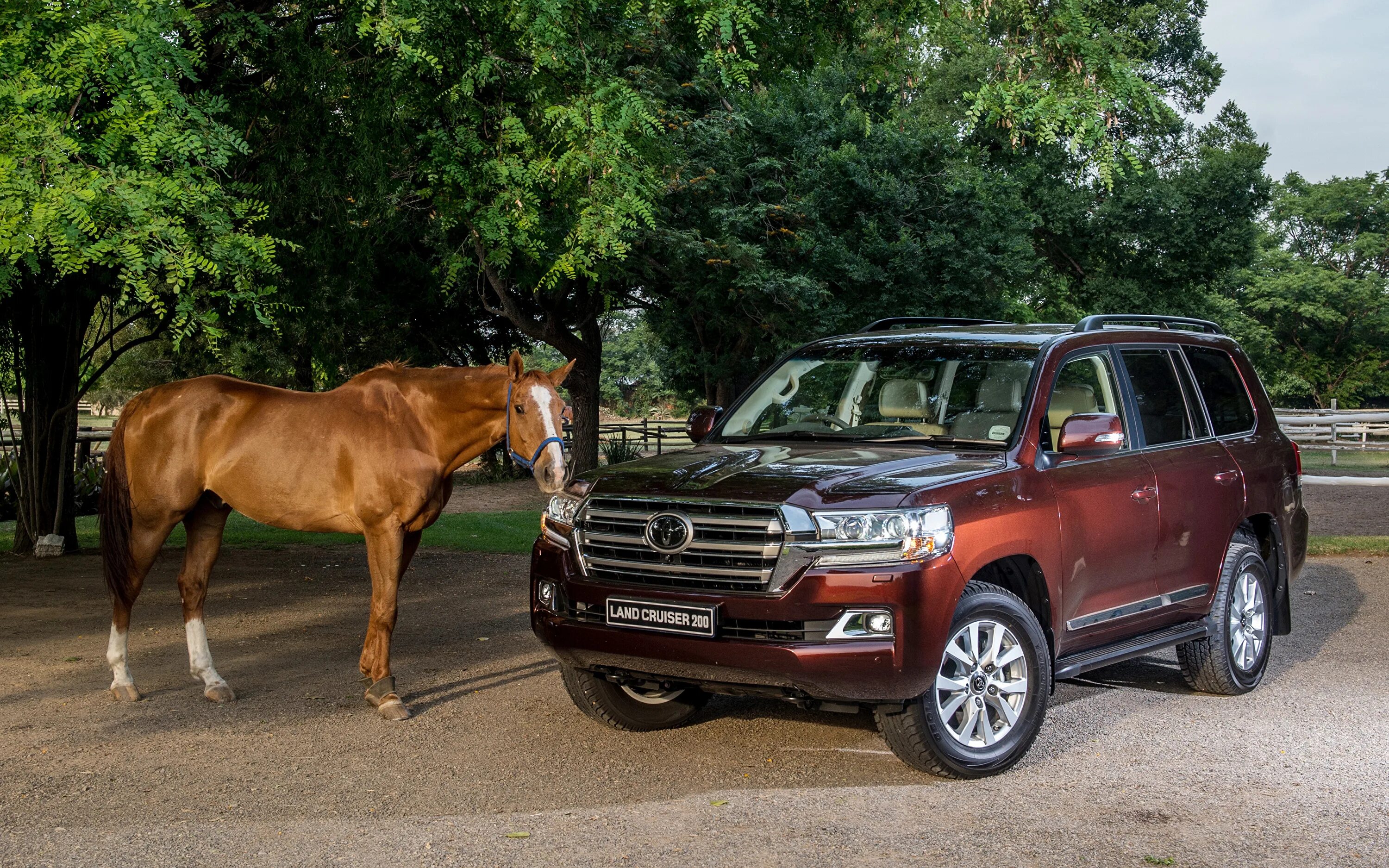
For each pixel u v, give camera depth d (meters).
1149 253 36.69
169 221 6.80
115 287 11.90
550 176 9.02
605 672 5.27
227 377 6.70
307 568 11.98
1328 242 71.81
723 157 20.33
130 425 6.54
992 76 9.76
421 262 16.80
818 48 11.86
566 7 8.66
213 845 4.18
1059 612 5.39
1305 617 9.05
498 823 4.40
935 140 22.92
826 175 21.83
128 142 7.04
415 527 6.40
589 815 4.50
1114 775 5.03
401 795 4.77
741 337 23.66
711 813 4.52
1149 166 38.59
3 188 6.25
